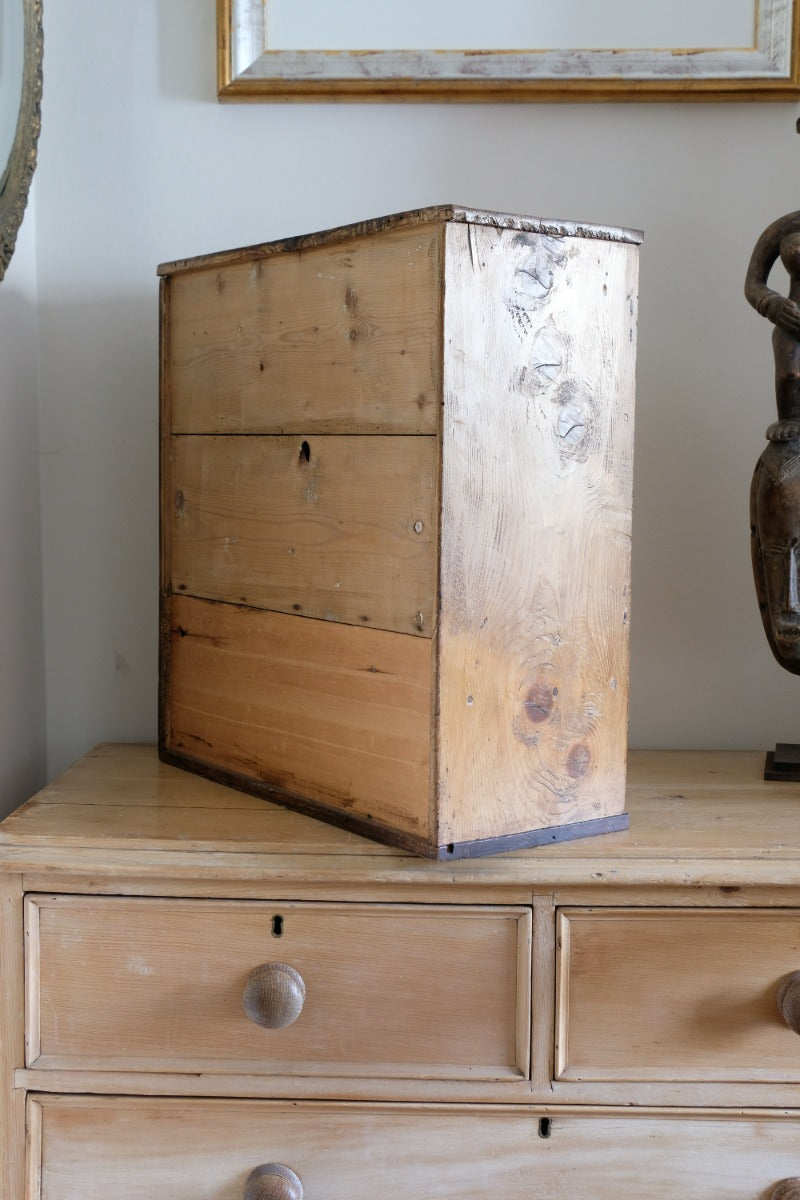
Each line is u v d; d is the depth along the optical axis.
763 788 1.26
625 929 1.04
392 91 1.39
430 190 1.42
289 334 1.10
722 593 1.46
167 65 1.41
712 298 1.42
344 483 1.05
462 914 1.03
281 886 1.04
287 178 1.42
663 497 1.45
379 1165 1.06
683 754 1.43
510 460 0.99
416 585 0.98
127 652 1.48
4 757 1.34
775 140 1.41
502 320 0.98
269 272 1.12
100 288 1.44
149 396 1.45
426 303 0.95
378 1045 1.05
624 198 1.42
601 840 1.06
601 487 1.06
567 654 1.05
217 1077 1.06
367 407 1.02
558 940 1.03
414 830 1.01
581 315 1.03
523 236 0.98
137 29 1.41
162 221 1.43
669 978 1.04
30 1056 1.06
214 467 1.22
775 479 1.15
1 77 1.17
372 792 1.05
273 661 1.16
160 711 1.34
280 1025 1.01
